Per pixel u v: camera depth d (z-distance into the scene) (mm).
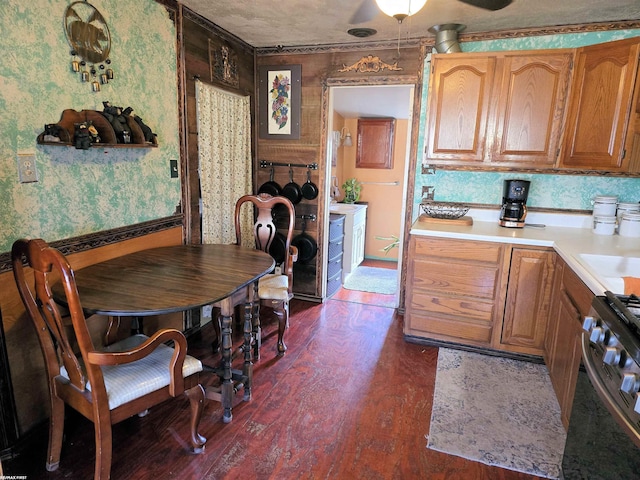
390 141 5398
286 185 3756
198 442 1850
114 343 1902
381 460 1830
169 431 1990
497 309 2758
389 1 1679
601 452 1268
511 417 2152
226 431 1996
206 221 3072
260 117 3727
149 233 2539
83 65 1979
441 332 2934
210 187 3094
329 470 1766
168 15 2525
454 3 2424
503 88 2779
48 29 1801
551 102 2709
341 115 5305
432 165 3086
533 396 2344
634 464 1040
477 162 2924
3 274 1688
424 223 3082
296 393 2330
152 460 1794
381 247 5738
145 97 2402
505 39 2994
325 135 3572
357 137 5504
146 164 2461
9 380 1747
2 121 1651
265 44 3477
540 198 3148
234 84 3326
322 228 3732
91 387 1450
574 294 2076
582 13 2592
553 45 2904
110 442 1540
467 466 1805
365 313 3615
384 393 2350
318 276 3826
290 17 2764
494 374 2580
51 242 1908
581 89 2605
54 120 1860
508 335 2764
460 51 2932
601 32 2783
